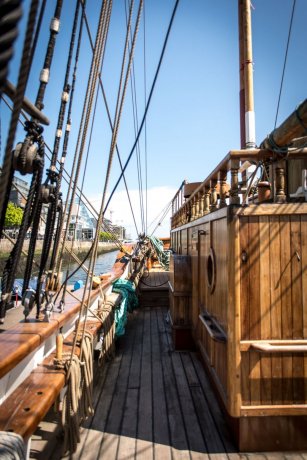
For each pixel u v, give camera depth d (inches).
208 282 137.2
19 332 84.6
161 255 460.4
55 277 95.4
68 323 123.0
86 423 110.3
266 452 94.6
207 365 137.8
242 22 221.6
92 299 148.6
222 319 109.5
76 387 91.7
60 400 91.0
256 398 94.9
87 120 83.5
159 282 343.9
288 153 97.8
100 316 152.7
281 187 100.7
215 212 119.0
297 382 95.5
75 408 91.3
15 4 22.0
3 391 72.5
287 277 97.3
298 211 97.3
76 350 103.8
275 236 97.9
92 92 82.0
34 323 94.2
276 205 97.7
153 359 168.7
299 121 87.2
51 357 98.7
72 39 75.5
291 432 95.0
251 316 96.2
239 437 94.7
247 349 94.6
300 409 93.9
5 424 62.2
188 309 183.2
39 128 57.5
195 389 135.1
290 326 96.3
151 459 91.9
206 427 107.9
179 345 180.7
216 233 121.0
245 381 95.2
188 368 156.8
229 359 95.1
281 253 97.7
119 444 98.6
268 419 95.1
